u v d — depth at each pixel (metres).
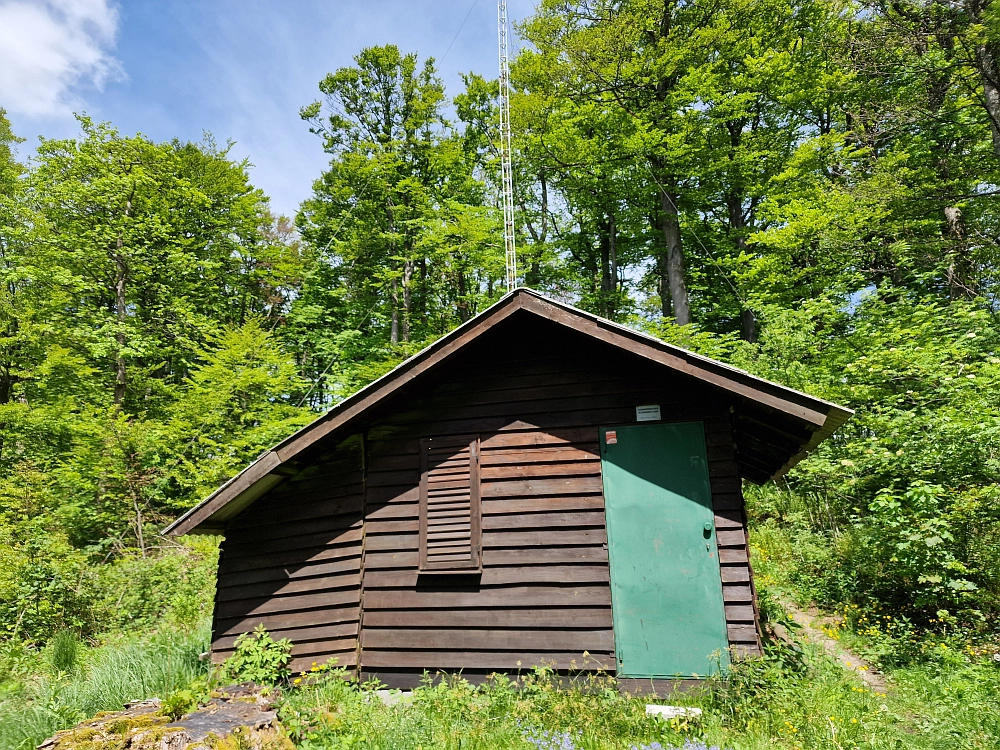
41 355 18.89
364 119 26.22
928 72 12.89
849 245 14.15
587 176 20.95
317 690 5.96
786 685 5.26
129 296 20.61
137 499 14.55
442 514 6.70
